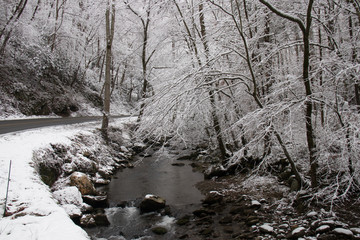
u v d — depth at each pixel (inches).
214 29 360.5
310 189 237.0
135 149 623.2
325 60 240.7
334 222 203.2
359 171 224.1
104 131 562.3
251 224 227.9
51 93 853.8
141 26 736.3
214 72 315.9
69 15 998.4
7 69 737.6
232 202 287.6
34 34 800.3
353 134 216.8
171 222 252.5
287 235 197.6
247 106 398.0
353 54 265.4
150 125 319.0
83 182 306.8
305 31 216.2
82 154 408.8
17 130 433.1
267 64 351.6
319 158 236.1
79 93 1056.2
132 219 261.6
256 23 319.3
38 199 194.1
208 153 526.0
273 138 275.7
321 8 291.7
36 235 141.3
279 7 314.0
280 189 297.4
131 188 359.6
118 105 1278.3
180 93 289.6
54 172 316.2
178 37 437.4
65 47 1000.9
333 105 245.9
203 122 412.8
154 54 650.8
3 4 701.3
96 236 226.2
